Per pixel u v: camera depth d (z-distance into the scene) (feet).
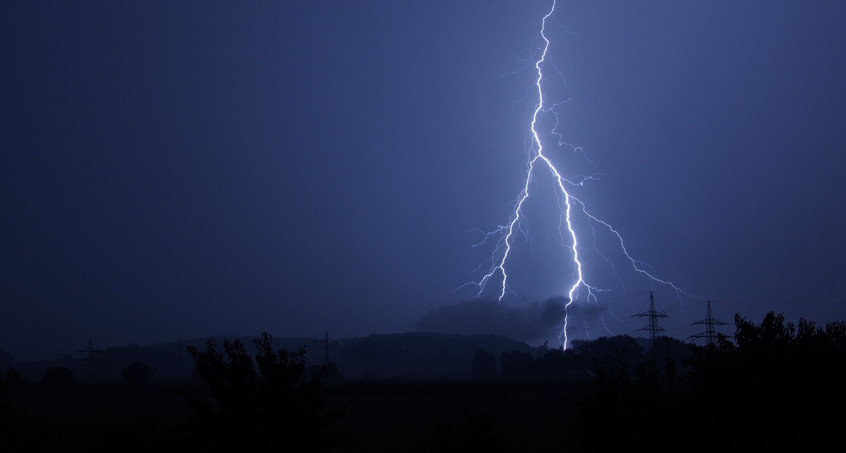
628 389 44.55
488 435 50.29
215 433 38.83
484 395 184.24
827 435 35.24
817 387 36.09
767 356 38.14
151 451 48.88
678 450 40.16
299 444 38.99
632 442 41.57
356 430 103.24
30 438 58.65
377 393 201.98
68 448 71.51
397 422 113.70
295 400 40.04
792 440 35.86
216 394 40.24
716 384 39.37
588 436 44.47
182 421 118.73
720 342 42.70
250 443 38.09
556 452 73.87
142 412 143.43
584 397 46.21
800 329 41.98
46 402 184.03
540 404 145.48
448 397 177.78
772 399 36.81
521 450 63.26
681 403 42.32
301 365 41.91
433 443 52.95
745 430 37.06
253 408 39.86
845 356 38.06
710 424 38.70
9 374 63.21
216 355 41.27
